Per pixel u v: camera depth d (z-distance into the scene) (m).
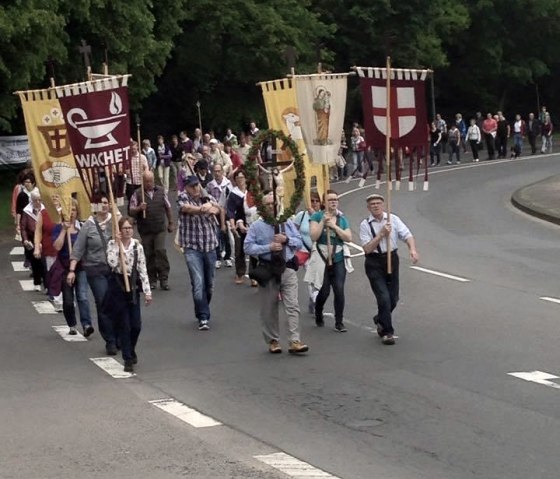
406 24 79.12
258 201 17.02
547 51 93.31
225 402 13.97
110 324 17.69
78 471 10.85
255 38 67.62
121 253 16.11
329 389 14.51
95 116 17.08
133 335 16.30
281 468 10.72
